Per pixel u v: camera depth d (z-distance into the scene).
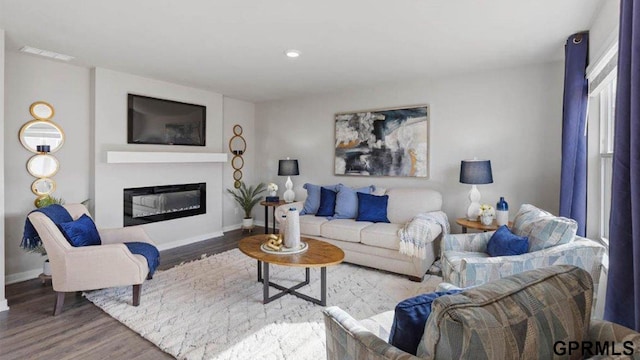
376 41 2.91
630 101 1.23
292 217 2.86
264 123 5.87
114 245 2.63
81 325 2.42
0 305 2.63
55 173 3.56
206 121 4.98
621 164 1.30
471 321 0.80
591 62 2.57
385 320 1.76
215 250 4.41
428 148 4.22
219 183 5.26
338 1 2.20
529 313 0.87
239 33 2.74
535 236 2.36
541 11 2.34
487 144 3.85
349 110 4.88
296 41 2.91
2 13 2.38
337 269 3.66
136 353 2.09
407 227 3.39
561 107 3.45
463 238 2.88
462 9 2.31
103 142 3.83
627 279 1.29
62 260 2.52
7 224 3.26
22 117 3.34
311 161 5.32
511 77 3.69
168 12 2.37
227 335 2.29
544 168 3.55
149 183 4.31
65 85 3.61
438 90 4.14
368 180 4.72
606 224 2.59
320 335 2.29
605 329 1.08
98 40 2.90
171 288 3.08
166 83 4.43
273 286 3.06
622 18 1.29
